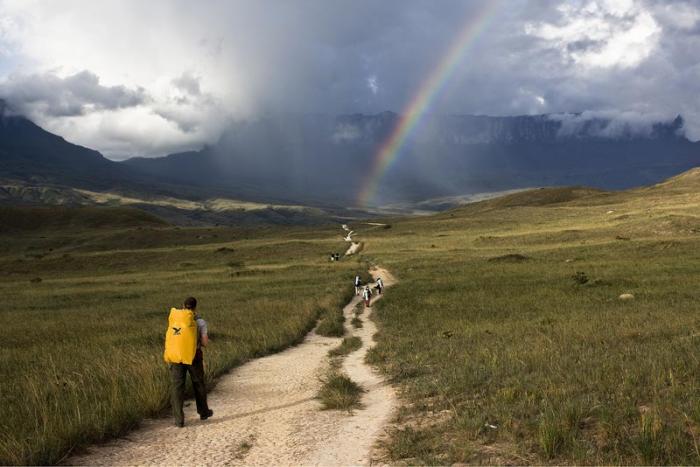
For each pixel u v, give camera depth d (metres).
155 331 21.41
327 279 47.50
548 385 9.64
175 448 7.93
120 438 8.52
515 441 7.17
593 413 7.90
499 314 23.33
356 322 25.23
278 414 9.89
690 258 45.84
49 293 47.84
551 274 39.50
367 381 12.66
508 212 124.38
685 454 6.14
